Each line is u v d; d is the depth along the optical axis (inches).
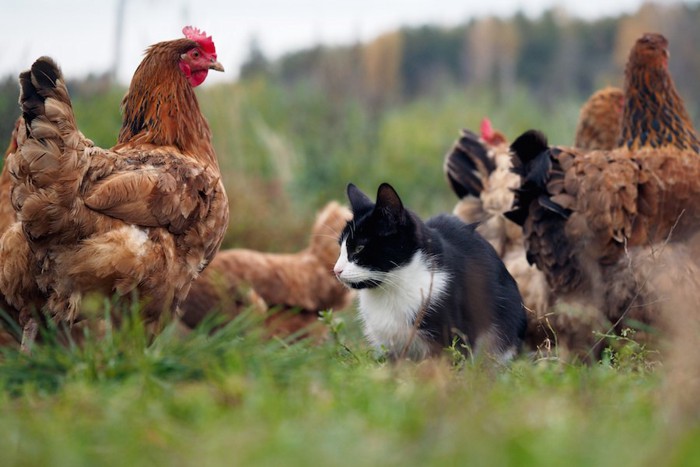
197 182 337.4
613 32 1988.2
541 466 175.9
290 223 676.1
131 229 316.8
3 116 595.8
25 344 334.3
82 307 318.0
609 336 336.5
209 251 350.6
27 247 335.3
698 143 404.2
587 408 230.5
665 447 181.3
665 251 363.3
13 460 187.3
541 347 405.7
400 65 1838.1
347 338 405.4
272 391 230.4
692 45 1604.3
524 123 1073.5
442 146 987.3
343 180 842.2
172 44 375.2
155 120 367.9
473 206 498.6
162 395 237.0
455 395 232.4
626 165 366.9
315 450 183.0
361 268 350.6
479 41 1911.9
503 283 376.5
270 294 484.7
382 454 182.4
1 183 377.7
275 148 816.9
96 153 321.4
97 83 949.2
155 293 326.6
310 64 1676.9
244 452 183.5
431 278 332.5
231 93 896.9
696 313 354.9
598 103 509.0
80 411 222.7
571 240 368.2
